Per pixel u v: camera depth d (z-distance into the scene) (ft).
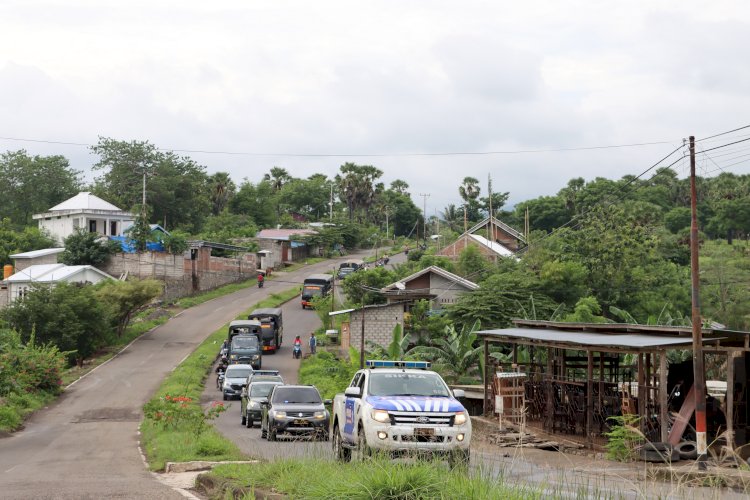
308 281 273.95
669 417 68.85
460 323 177.99
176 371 174.09
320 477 33.19
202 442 63.67
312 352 200.64
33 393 140.97
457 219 543.39
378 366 53.98
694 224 73.00
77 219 312.09
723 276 226.38
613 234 212.84
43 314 178.60
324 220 476.95
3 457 74.90
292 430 79.10
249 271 322.34
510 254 270.26
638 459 63.82
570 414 82.69
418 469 29.63
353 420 49.52
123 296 209.46
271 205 501.15
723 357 114.83
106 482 48.24
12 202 396.78
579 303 181.06
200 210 424.05
